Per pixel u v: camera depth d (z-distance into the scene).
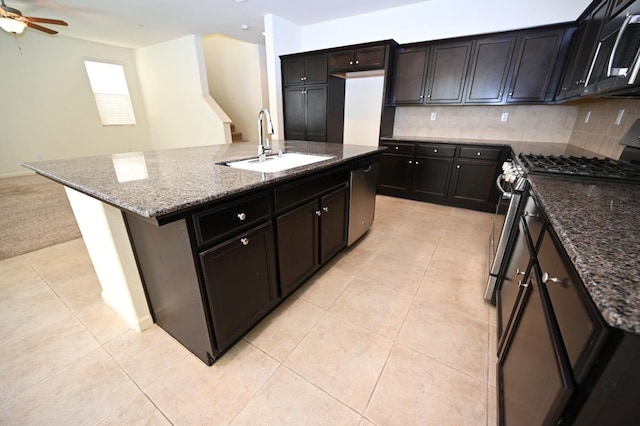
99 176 1.36
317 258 1.97
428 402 1.17
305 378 1.28
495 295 1.73
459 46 3.21
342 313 1.69
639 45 1.15
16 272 2.11
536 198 1.17
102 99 6.02
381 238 2.69
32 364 1.34
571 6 2.81
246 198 1.28
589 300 0.54
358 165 2.23
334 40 4.28
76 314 1.67
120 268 1.41
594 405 0.52
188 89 5.71
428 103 3.56
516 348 1.00
